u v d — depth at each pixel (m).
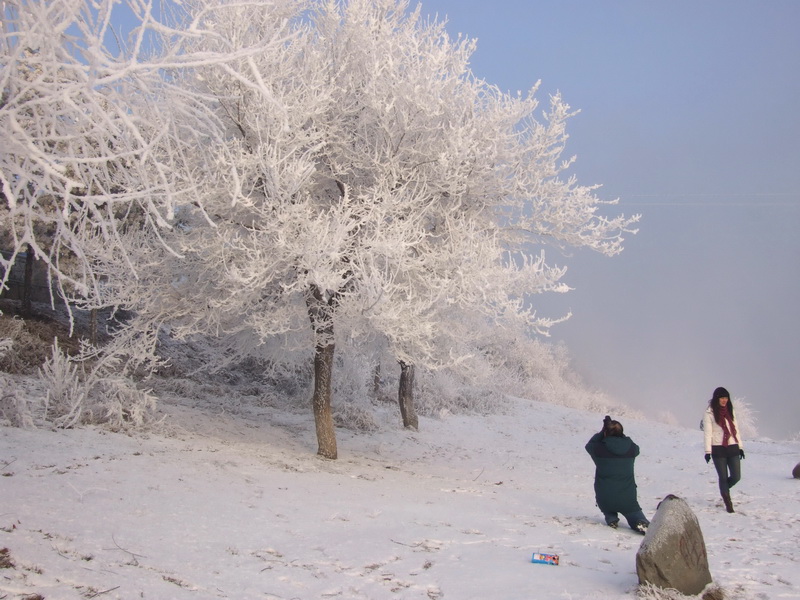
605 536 7.39
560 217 13.09
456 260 11.54
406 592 4.79
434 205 12.53
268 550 5.62
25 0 2.67
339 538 6.25
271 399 18.31
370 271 10.79
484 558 5.87
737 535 7.55
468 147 11.92
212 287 12.11
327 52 12.48
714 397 9.59
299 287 10.69
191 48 8.82
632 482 8.02
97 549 4.96
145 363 18.00
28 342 14.77
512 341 33.66
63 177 2.58
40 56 2.50
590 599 4.64
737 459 9.42
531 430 21.03
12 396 9.68
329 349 12.65
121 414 10.80
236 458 10.20
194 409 14.86
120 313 20.44
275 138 10.33
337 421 17.25
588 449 8.27
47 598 3.76
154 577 4.52
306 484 9.03
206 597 4.28
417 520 7.44
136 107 2.93
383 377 23.12
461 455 15.98
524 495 10.70
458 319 13.80
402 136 12.04
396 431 17.83
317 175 12.41
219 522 6.37
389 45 12.28
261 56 10.69
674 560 4.80
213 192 10.16
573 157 13.25
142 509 6.42
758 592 5.04
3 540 4.67
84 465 7.85
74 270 11.70
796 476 12.89
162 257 11.77
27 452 8.08
